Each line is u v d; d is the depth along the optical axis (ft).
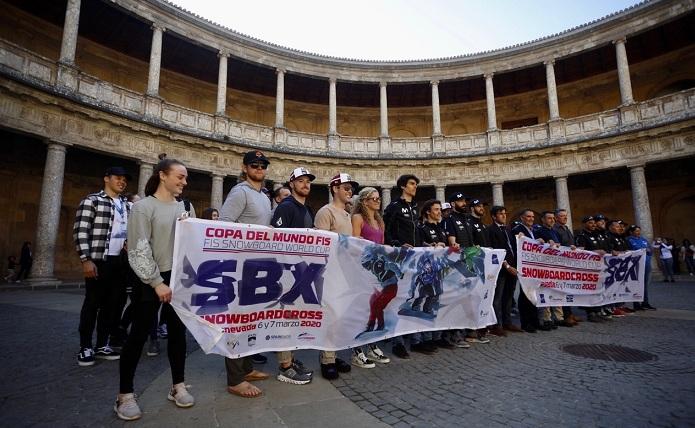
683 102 67.72
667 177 82.07
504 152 81.82
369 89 99.25
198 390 13.62
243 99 99.96
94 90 60.70
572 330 25.66
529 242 26.21
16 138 64.85
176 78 91.25
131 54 83.71
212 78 93.45
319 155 83.87
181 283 12.61
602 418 11.17
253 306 14.05
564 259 27.73
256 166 15.71
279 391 13.62
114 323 18.97
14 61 52.03
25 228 67.87
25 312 29.60
